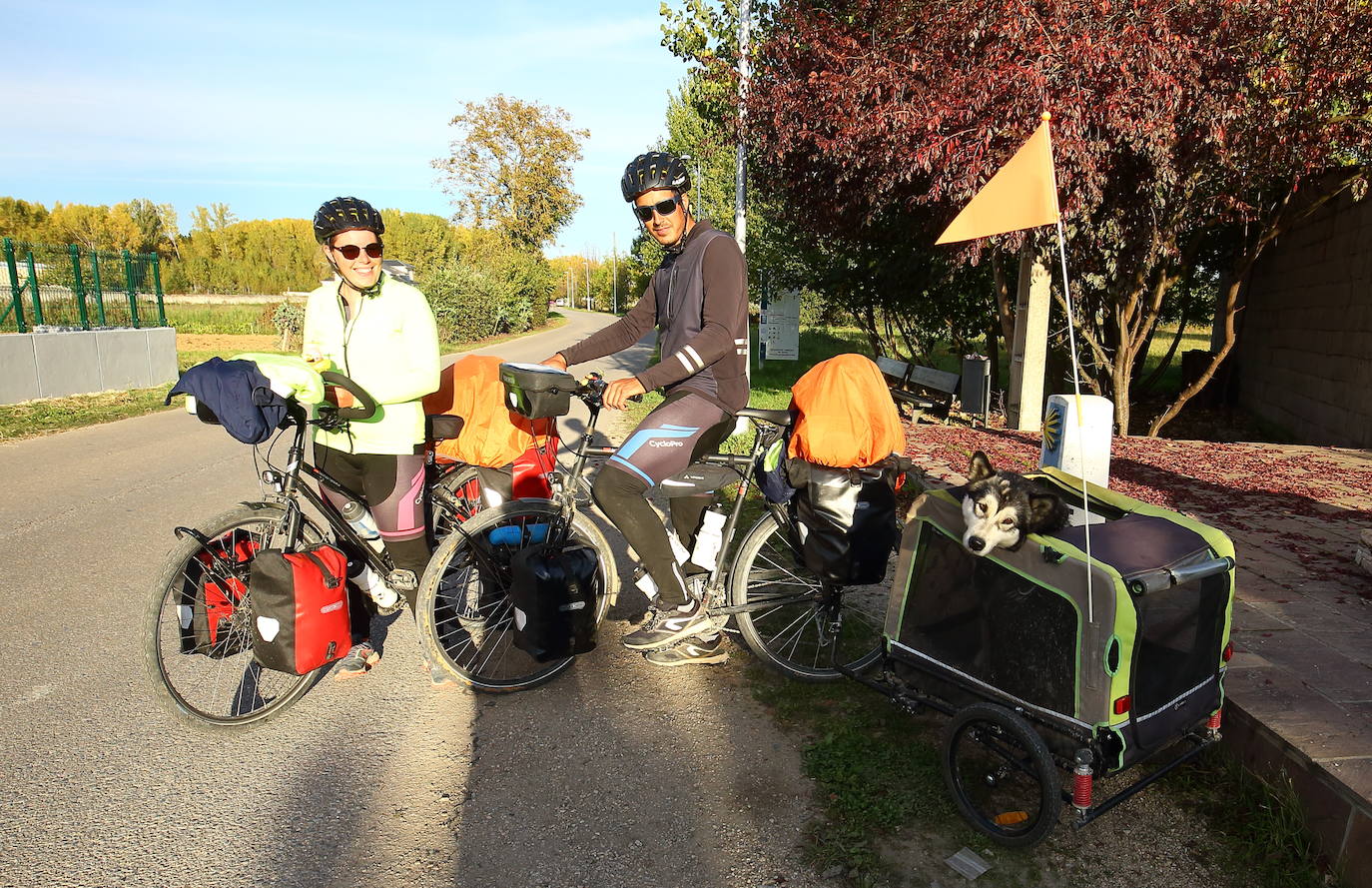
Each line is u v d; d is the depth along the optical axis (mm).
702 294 3221
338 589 3084
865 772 2881
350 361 3139
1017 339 10062
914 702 2936
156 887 2338
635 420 10953
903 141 7754
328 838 2562
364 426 3158
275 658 2965
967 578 2732
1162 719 2480
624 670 3717
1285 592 4000
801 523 3309
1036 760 2383
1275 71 7043
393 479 3238
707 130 14734
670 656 3541
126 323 15867
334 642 3064
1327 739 2535
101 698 3406
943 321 14547
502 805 2734
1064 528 2615
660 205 3168
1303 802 2463
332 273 3264
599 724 3250
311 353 3211
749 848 2521
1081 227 8453
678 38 14406
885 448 3139
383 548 3400
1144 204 8141
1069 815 2646
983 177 7242
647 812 2695
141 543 5461
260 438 2764
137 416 11508
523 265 45344
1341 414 10398
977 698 2713
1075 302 10625
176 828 2598
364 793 2801
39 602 4426
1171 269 9906
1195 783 2764
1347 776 2336
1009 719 2451
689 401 3236
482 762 2984
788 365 19359
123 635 4012
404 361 3148
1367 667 3094
